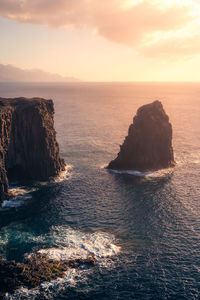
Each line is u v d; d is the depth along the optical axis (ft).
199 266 160.45
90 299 139.95
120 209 228.22
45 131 291.79
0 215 220.23
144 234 192.65
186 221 208.33
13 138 287.89
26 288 146.41
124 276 154.30
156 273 155.94
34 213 222.89
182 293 142.00
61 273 155.74
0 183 238.68
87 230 198.49
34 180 290.56
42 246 180.24
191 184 276.82
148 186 273.13
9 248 178.50
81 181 287.07
